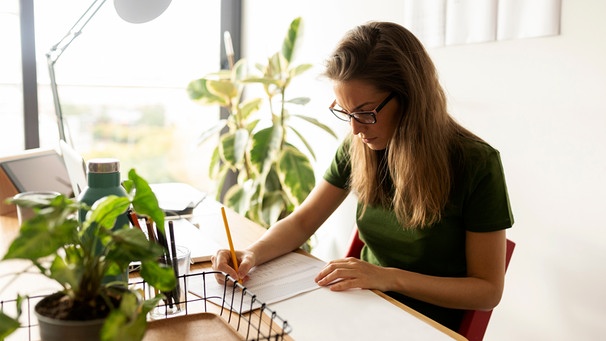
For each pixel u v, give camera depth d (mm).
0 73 2465
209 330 816
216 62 3014
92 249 648
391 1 2072
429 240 1284
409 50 1204
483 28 1731
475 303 1161
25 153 1735
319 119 2549
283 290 1085
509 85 1687
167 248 934
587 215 1517
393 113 1221
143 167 2965
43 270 640
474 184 1218
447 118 1277
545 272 1647
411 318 965
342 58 1210
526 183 1675
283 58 2424
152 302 665
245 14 2984
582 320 1556
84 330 600
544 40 1572
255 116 2969
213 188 2877
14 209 1635
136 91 2846
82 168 1268
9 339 828
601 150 1464
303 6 2570
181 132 3014
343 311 987
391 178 1341
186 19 2887
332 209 1504
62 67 2588
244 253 1232
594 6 1443
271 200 2477
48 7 2496
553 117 1574
